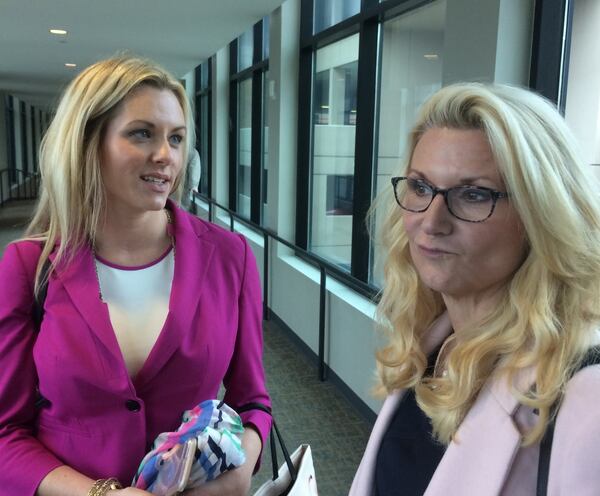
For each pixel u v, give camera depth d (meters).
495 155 0.71
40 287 1.15
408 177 0.82
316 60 4.92
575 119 2.07
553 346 0.69
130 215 1.20
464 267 0.75
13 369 1.14
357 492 0.94
